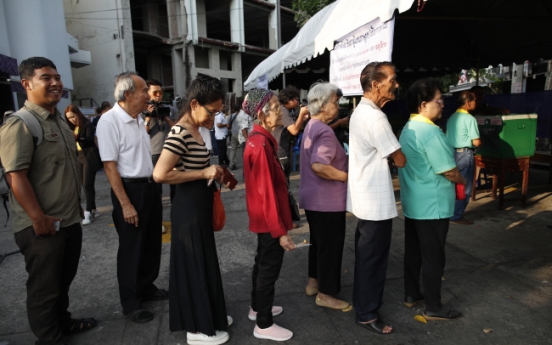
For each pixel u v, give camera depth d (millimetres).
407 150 2537
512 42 6684
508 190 6062
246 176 2379
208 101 2295
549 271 3281
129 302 2803
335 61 4469
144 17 25297
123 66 20125
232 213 5516
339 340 2473
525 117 4898
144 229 2809
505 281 3148
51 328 2363
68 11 21312
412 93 2537
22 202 2098
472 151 4445
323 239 2676
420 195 2494
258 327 2514
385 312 2779
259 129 2330
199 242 2357
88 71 21391
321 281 2797
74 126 5070
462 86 14672
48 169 2242
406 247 2795
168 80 27250
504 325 2551
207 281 2408
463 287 3076
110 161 2627
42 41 12203
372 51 3443
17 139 2072
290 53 5895
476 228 4406
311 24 5570
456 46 7410
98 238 4641
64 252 2391
